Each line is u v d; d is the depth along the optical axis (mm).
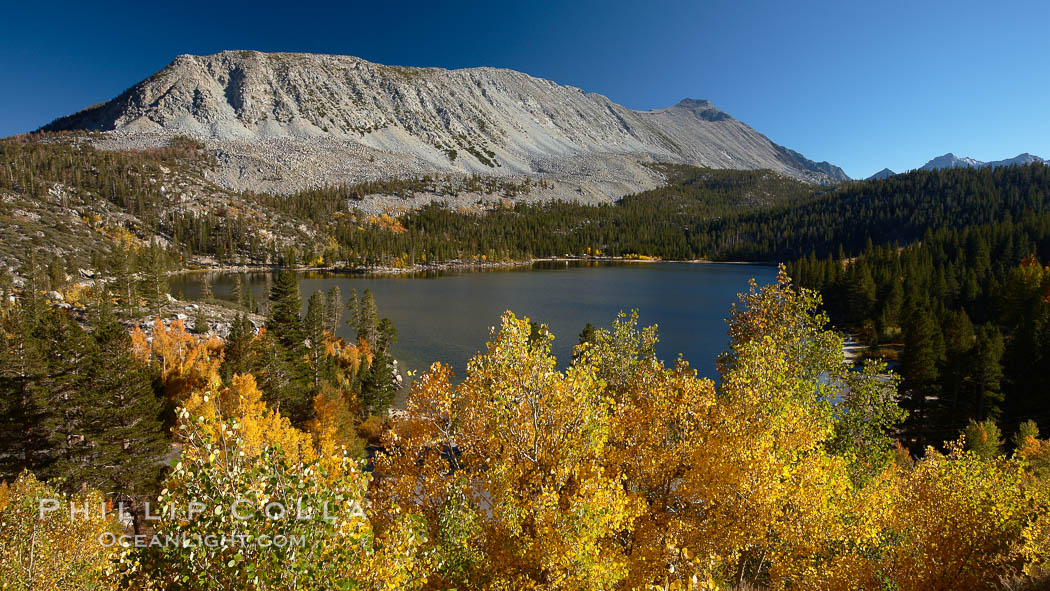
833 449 20641
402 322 96875
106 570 10531
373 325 75375
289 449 26891
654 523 14773
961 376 42281
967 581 11133
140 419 30609
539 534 11336
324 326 76375
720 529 13672
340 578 6473
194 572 6293
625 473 16281
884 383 21281
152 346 53531
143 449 30656
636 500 14125
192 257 191250
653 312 110125
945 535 11570
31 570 9891
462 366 68000
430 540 12172
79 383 30594
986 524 11086
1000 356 46906
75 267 111625
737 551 14086
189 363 52250
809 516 13742
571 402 14000
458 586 11766
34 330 42531
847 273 93562
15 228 132125
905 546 12328
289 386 44875
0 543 9938
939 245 128250
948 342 56125
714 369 65000
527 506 12445
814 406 17797
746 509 13523
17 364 30500
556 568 10797
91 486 27625
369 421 47906
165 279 93000
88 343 35781
